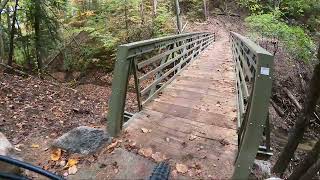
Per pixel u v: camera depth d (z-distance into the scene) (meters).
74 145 3.57
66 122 4.89
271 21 16.16
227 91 6.40
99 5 17.17
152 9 17.00
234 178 3.08
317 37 20.77
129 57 3.80
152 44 4.86
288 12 23.33
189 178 3.13
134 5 14.87
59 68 15.02
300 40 15.64
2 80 6.64
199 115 4.83
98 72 14.08
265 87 2.91
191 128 4.30
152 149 3.63
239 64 6.48
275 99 13.67
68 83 13.32
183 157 3.50
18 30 13.35
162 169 2.99
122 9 15.19
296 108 13.41
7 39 13.25
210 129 4.29
